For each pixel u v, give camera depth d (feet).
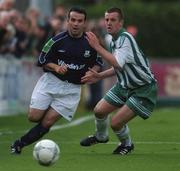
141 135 118.32
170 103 217.97
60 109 91.71
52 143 79.00
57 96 91.81
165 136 116.88
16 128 134.10
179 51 287.69
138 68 91.86
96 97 202.49
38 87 92.07
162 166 82.58
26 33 171.53
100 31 177.58
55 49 90.58
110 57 90.02
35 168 79.82
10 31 161.58
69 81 91.71
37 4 206.39
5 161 85.61
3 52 164.14
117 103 94.68
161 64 218.18
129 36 90.99
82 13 90.02
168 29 285.64
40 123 92.22
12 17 162.20
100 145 104.12
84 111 200.85
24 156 90.17
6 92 165.68
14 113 170.71
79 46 90.79
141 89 92.73
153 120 148.66
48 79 91.66
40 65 90.74
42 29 174.81
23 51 172.35
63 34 90.94
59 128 135.13
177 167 81.92
